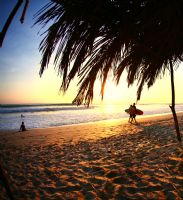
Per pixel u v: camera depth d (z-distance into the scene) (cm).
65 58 145
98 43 156
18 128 2286
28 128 2255
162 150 652
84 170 564
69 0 134
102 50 158
